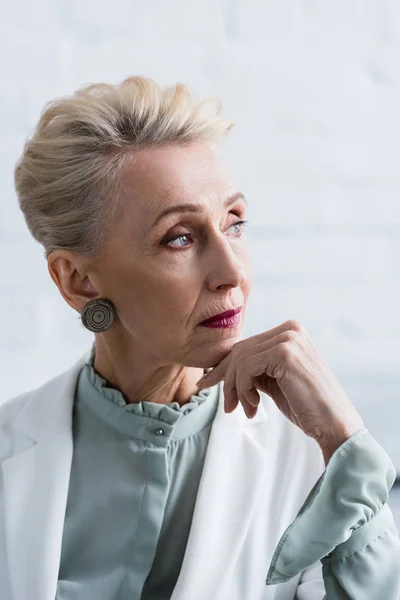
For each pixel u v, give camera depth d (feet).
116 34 6.86
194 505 4.01
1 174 6.77
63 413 4.21
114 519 3.99
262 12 6.89
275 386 3.84
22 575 3.82
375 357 7.07
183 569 3.73
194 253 3.67
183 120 3.69
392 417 7.04
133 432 4.05
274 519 4.04
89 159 3.68
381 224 7.06
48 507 3.93
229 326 3.73
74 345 6.95
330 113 6.98
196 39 6.89
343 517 3.48
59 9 6.78
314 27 6.92
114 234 3.69
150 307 3.70
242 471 4.04
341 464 3.54
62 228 3.81
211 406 4.16
